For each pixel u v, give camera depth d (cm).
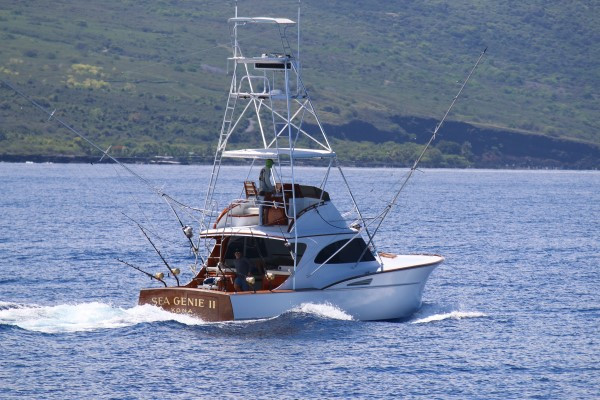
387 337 9256
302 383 7838
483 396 7644
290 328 9275
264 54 9431
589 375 8244
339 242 9694
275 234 9275
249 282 9144
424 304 11219
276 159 9788
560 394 7731
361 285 9625
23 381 7819
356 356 8581
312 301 9388
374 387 7775
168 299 9450
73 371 8062
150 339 8912
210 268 9788
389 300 9888
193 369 8125
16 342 8812
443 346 9050
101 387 7694
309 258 9469
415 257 10619
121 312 9688
